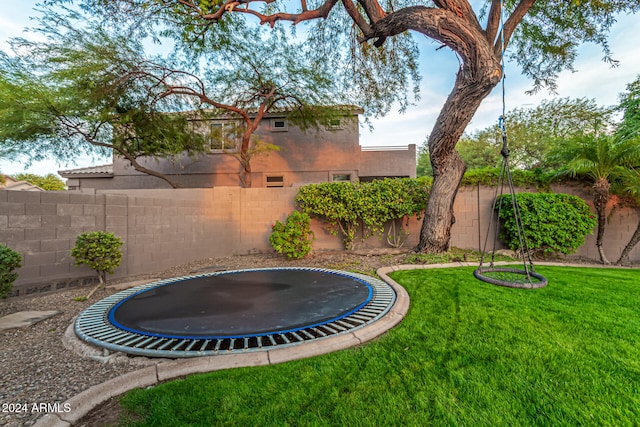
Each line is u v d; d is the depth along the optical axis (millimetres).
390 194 8109
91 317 3432
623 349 2494
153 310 3615
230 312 3514
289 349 2621
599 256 7168
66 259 4898
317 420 1742
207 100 11234
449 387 2029
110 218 5699
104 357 2586
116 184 15180
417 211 8148
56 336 3088
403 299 4027
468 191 8273
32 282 4441
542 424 1658
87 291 4797
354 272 6121
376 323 3215
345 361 2457
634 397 1873
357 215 8359
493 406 1820
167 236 7031
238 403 1916
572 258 7266
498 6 6539
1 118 8625
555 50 8078
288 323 3158
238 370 2338
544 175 7816
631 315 3271
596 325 3006
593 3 6680
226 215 8891
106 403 1989
